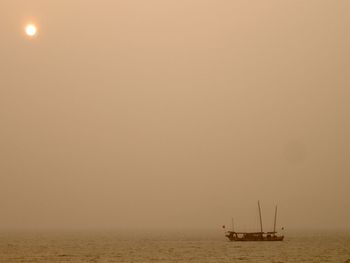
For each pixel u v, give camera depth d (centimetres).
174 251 17275
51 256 15250
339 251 16975
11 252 16812
